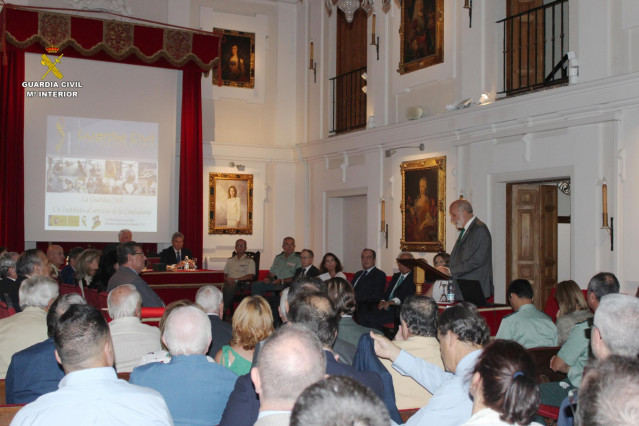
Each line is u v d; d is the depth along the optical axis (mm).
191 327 2912
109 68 11844
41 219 11344
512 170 8508
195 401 2852
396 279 8758
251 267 11125
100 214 11734
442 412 2586
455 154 9453
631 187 7066
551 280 9109
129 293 3939
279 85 13555
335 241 12719
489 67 9000
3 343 3889
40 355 3285
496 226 8797
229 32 13156
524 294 4871
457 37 9562
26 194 11250
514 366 1867
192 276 9453
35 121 11320
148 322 5141
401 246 10445
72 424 2139
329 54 12703
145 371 2877
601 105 7273
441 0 9773
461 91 9430
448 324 2740
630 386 1305
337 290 4188
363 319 8422
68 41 10992
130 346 3811
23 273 5559
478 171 9031
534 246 9008
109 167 11812
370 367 3098
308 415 1232
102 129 11781
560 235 10531
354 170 11734
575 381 3789
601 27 7434
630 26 7148
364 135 11250
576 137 7656
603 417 1305
